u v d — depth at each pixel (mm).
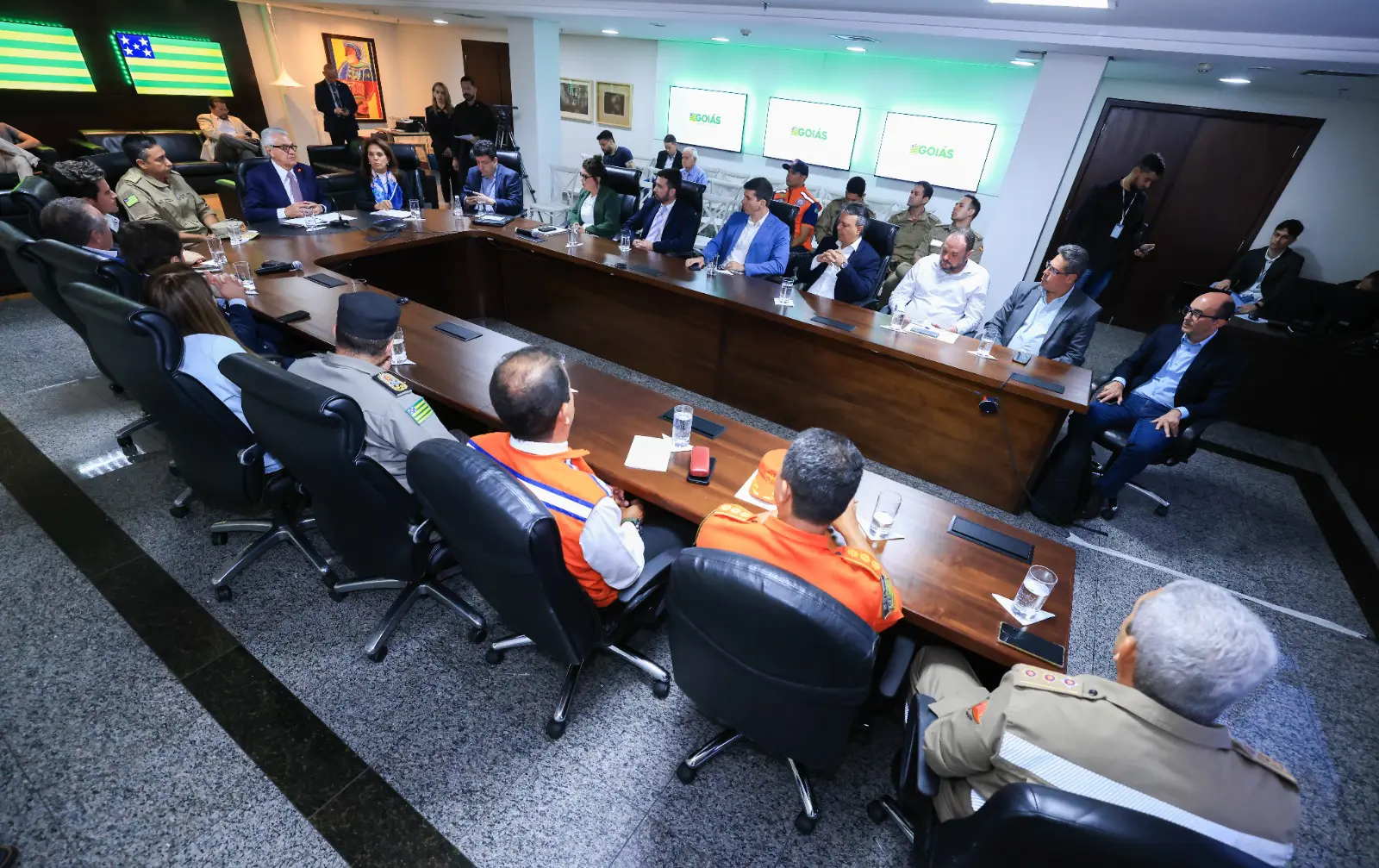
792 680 1046
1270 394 3775
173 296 1692
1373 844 1566
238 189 3818
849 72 6258
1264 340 3688
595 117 8133
